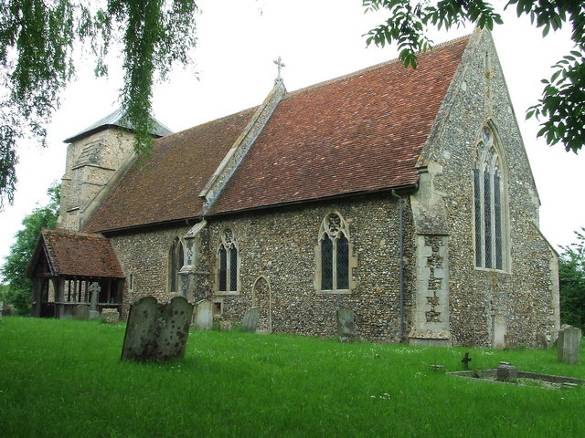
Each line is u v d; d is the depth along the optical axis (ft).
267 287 73.10
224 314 78.18
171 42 40.11
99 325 63.26
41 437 17.13
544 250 76.13
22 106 41.63
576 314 99.09
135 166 114.52
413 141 64.49
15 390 22.95
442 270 58.70
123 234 98.53
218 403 22.34
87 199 116.37
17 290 147.95
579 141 21.07
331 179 68.64
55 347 37.86
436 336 57.52
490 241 69.10
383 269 61.52
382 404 23.75
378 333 61.00
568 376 36.99
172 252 88.89
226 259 79.51
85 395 22.67
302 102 90.02
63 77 41.11
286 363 35.01
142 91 39.99
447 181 63.00
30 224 154.61
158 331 32.22
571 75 20.57
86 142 125.08
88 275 93.09
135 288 94.27
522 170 75.51
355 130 74.13
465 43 72.84
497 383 31.37
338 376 30.32
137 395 23.06
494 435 19.65
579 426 21.36
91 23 39.34
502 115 73.15
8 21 38.58
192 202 86.02
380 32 26.04
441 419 21.54
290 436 18.40
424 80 72.64
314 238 68.64
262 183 78.18
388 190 61.05
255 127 90.22
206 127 105.19
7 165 41.93
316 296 67.46
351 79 85.71
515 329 69.51
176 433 18.19
